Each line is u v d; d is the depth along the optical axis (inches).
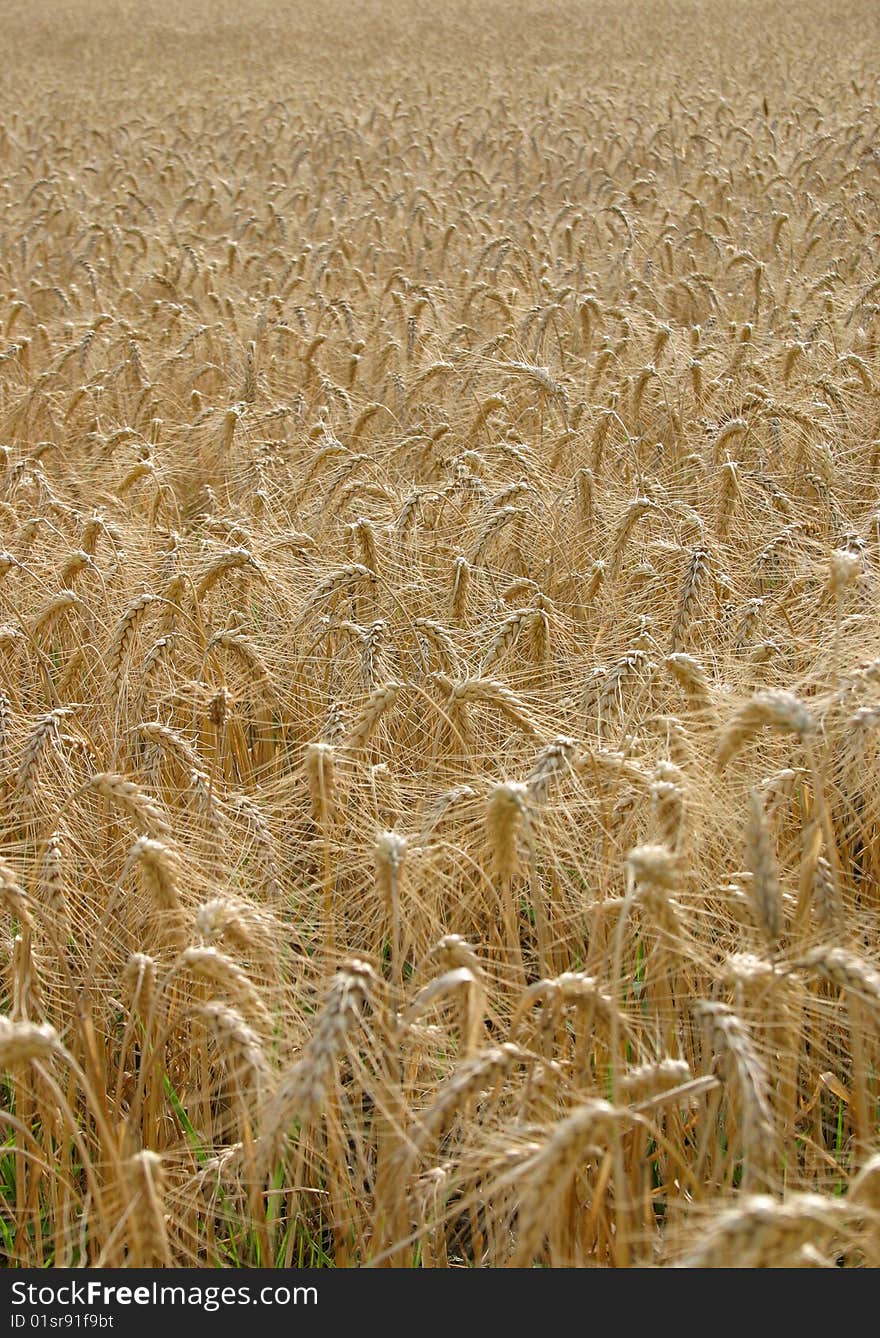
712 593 196.1
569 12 1919.3
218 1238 133.2
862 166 612.1
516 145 735.1
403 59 1418.6
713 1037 96.7
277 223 572.7
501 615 194.5
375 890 134.6
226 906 113.7
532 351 347.6
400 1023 100.5
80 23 2021.4
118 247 522.0
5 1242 132.2
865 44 1272.1
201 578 186.4
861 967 97.0
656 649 179.5
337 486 240.5
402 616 206.7
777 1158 104.6
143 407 326.6
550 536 233.1
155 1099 127.6
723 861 142.4
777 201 558.3
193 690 187.2
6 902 119.8
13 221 624.7
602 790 141.3
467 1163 101.3
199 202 625.9
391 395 326.6
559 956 150.0
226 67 1416.1
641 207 561.0
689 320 418.3
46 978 140.8
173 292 447.2
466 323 403.5
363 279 427.8
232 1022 104.0
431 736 181.8
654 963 131.3
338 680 190.2
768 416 266.8
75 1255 127.1
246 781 187.0
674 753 136.3
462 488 245.1
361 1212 128.1
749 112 873.5
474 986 94.7
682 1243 102.3
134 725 175.5
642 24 1678.2
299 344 385.1
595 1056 123.7
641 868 98.7
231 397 353.1
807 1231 71.7
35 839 148.6
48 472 295.1
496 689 148.6
